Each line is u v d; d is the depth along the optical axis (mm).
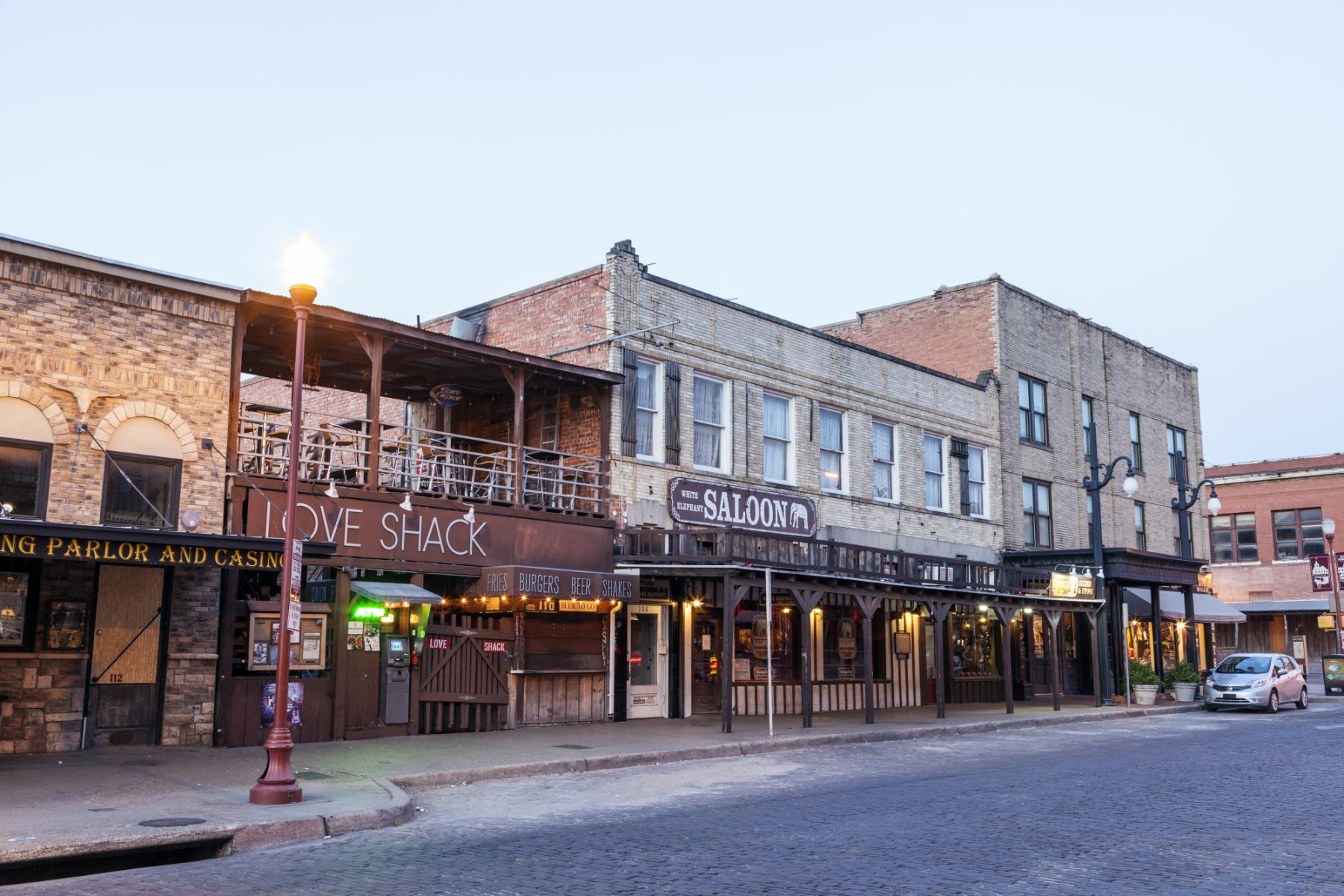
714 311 24141
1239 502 54469
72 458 14727
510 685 19453
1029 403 33375
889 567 22156
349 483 17328
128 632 15336
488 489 20578
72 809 10547
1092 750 17734
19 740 14312
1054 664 25938
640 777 14203
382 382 22922
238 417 16594
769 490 24625
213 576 15852
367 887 7973
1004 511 31562
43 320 14664
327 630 17016
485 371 21750
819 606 25562
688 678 22438
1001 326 32438
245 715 15789
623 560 20188
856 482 27078
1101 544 28688
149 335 15648
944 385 30312
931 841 9555
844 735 18688
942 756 16672
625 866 8602
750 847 9320
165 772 12953
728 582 18969
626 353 22000
